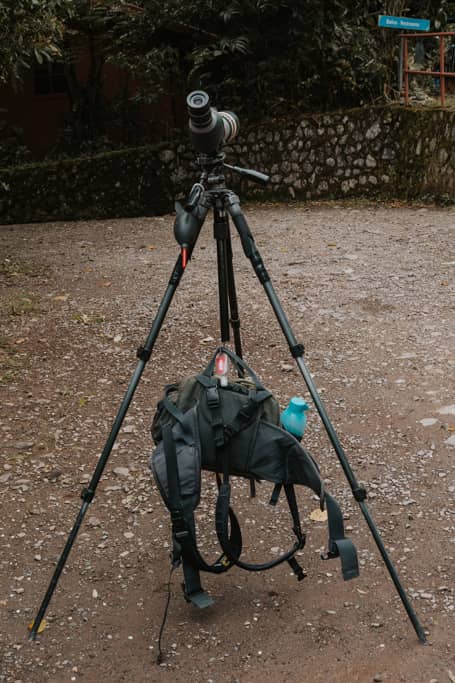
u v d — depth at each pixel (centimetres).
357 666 255
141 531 338
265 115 1187
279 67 1141
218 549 323
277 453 266
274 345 541
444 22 1277
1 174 1145
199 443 265
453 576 298
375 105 1100
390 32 1143
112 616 286
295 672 254
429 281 671
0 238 991
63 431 430
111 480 379
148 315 615
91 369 514
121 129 1357
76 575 310
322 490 261
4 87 1388
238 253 809
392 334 552
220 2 1113
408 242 816
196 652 266
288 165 1148
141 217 1143
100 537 334
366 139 1093
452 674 250
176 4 1126
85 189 1154
